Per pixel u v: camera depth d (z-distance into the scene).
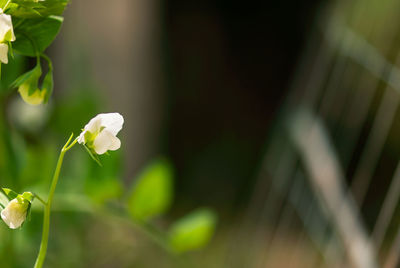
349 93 1.63
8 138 1.03
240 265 1.78
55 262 1.20
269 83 3.84
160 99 2.45
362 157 1.71
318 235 1.38
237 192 3.07
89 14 2.27
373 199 2.08
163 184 1.02
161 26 2.42
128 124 2.40
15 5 0.78
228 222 2.68
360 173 1.71
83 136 0.77
